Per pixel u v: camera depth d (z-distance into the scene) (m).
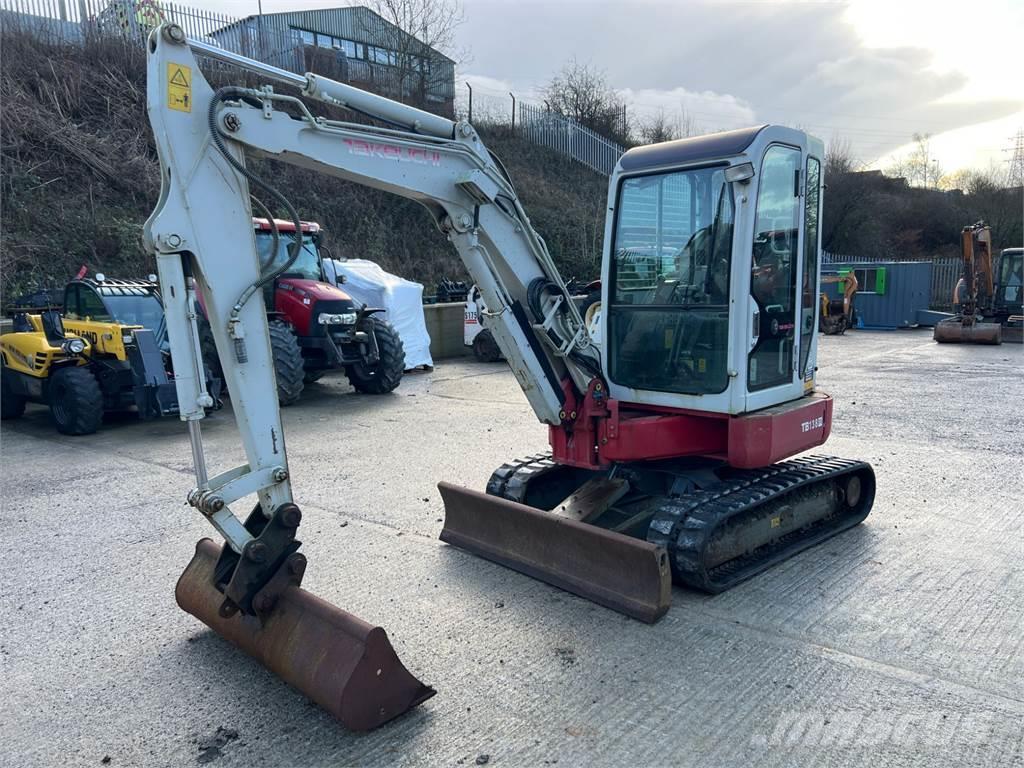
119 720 2.79
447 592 3.82
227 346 2.91
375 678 2.65
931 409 8.37
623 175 4.20
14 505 5.48
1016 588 3.75
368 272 12.39
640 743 2.57
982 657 3.09
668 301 4.12
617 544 3.54
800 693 2.85
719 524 3.66
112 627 3.55
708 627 3.40
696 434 4.15
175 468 6.48
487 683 2.97
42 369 8.09
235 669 3.14
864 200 33.00
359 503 5.35
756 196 3.72
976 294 16.30
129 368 7.95
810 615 3.49
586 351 4.13
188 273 2.84
